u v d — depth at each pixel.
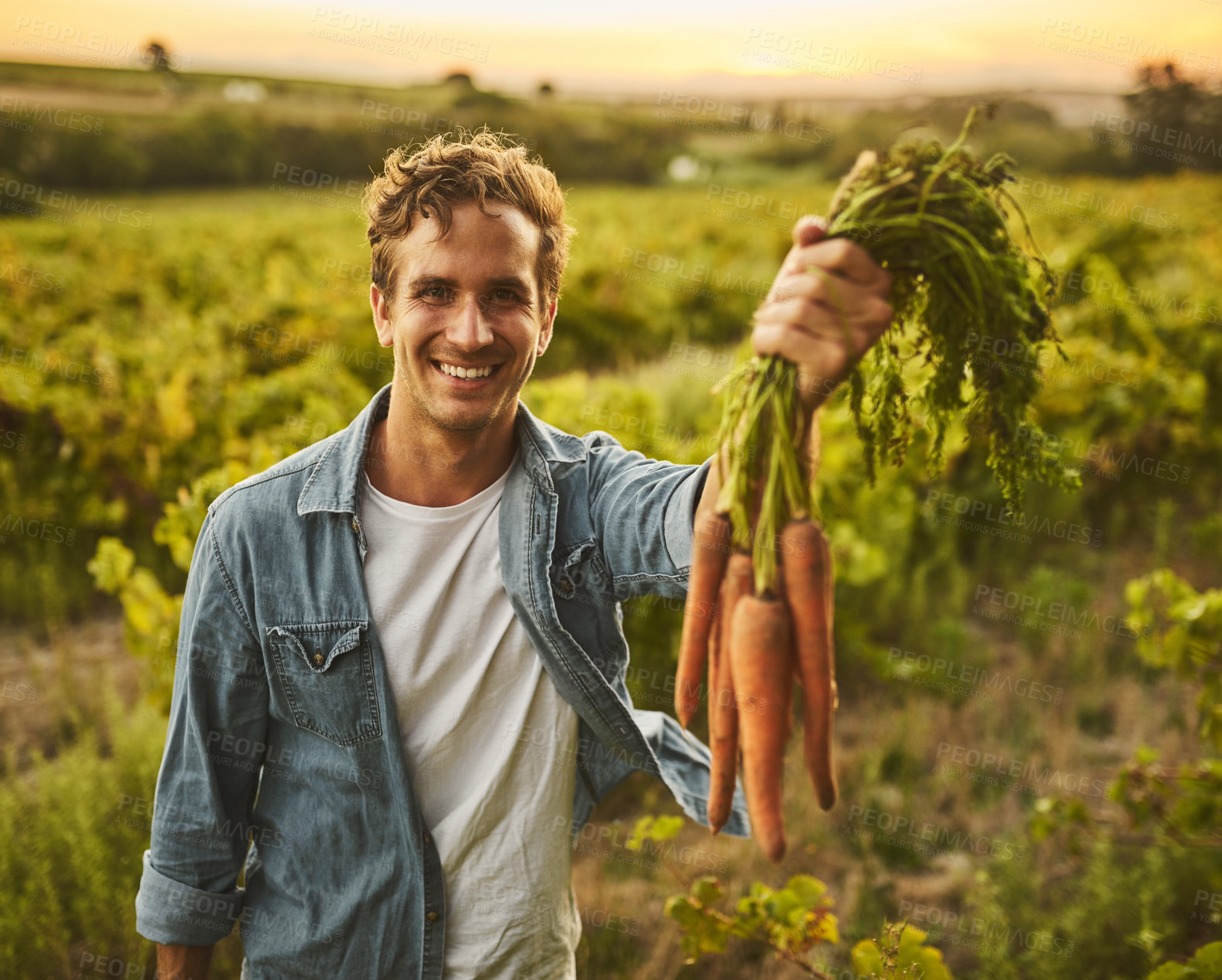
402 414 1.27
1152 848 2.71
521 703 1.31
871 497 4.44
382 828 1.30
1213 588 4.57
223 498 1.30
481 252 1.16
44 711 3.66
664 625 3.57
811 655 1.04
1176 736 3.44
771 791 1.06
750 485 1.03
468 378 1.19
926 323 1.03
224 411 5.33
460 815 1.29
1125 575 4.79
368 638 1.26
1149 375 5.54
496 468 1.32
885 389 1.07
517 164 1.22
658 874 2.81
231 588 1.27
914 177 0.99
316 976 1.34
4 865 2.50
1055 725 3.55
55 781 2.90
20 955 2.29
